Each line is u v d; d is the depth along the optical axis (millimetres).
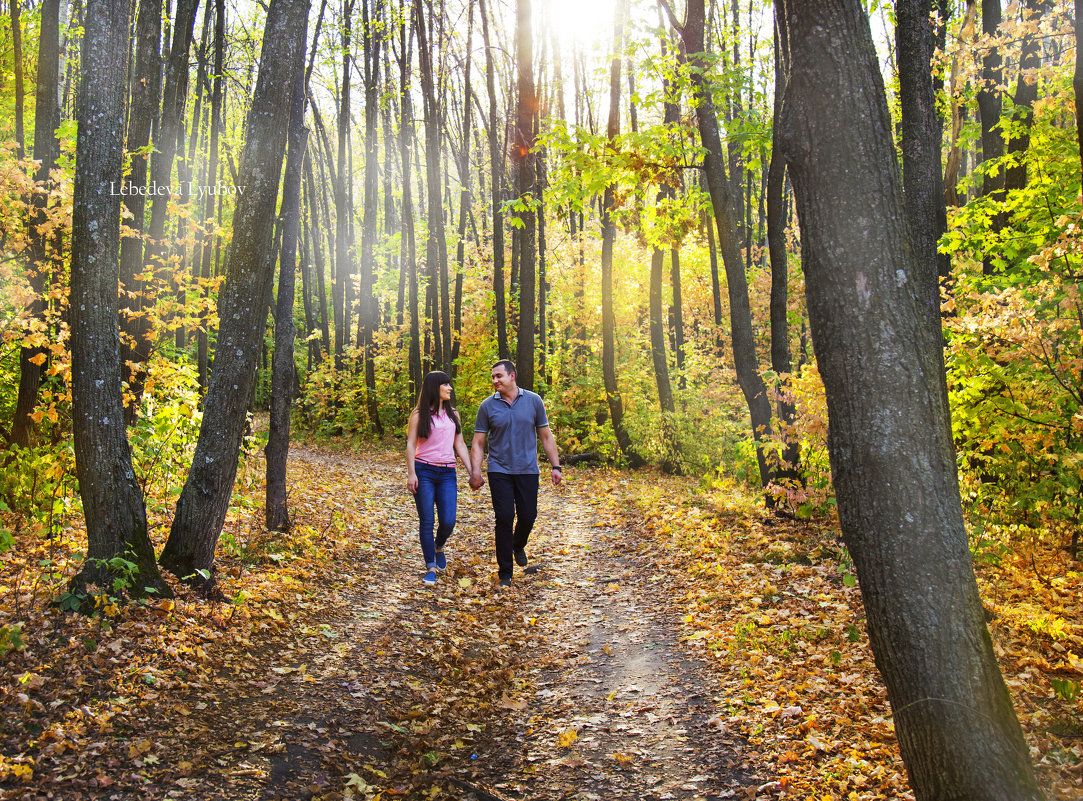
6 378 9109
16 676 3375
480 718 3982
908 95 6469
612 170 8664
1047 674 3920
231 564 5941
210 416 5094
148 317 8469
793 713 3703
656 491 11633
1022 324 6020
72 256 4398
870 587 2307
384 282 29312
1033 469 6668
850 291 2367
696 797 3078
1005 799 2029
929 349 2379
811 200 2461
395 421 23750
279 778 3080
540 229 19859
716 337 20266
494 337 22344
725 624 5184
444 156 26094
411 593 6277
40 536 5465
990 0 9969
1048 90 9938
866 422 2320
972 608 2223
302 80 7613
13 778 2695
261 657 4387
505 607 5957
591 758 3486
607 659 4797
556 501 11430
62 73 14867
